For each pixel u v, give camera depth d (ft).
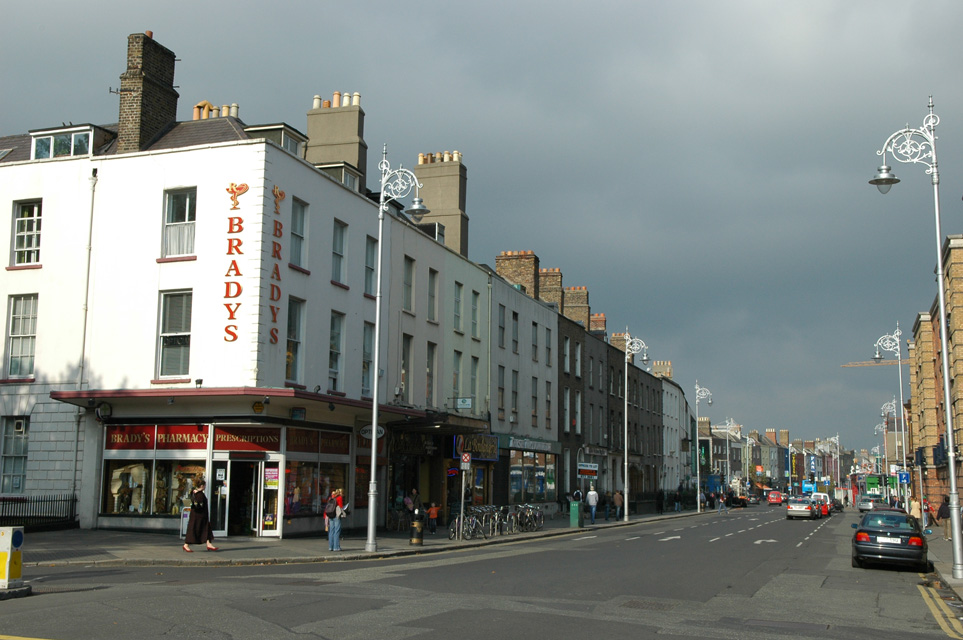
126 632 31.89
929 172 65.05
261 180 81.76
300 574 54.44
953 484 61.57
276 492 81.82
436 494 117.19
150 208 85.56
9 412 87.40
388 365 104.88
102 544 71.00
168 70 96.32
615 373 211.41
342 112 110.01
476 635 33.12
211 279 81.87
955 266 114.21
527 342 155.02
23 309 89.56
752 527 145.07
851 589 54.70
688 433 317.83
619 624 37.11
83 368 85.35
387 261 105.91
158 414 82.89
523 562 67.77
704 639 34.09
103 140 93.61
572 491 174.19
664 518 191.83
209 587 45.21
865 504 237.45
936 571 67.26
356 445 96.78
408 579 52.24
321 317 90.63
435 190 133.69
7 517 82.58
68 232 88.12
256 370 79.36
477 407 132.46
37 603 38.50
